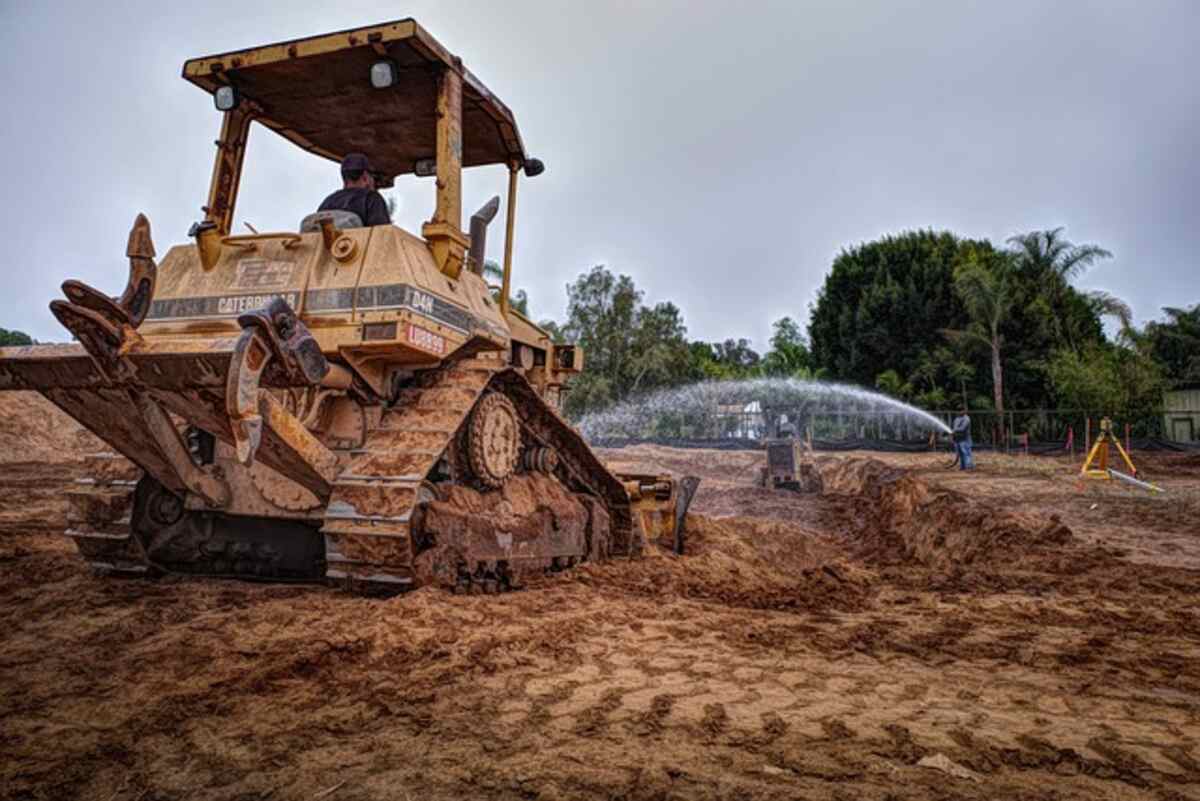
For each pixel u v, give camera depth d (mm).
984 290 36219
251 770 2451
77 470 18453
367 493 4520
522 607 4723
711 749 2688
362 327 4734
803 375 42781
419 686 3248
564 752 2615
